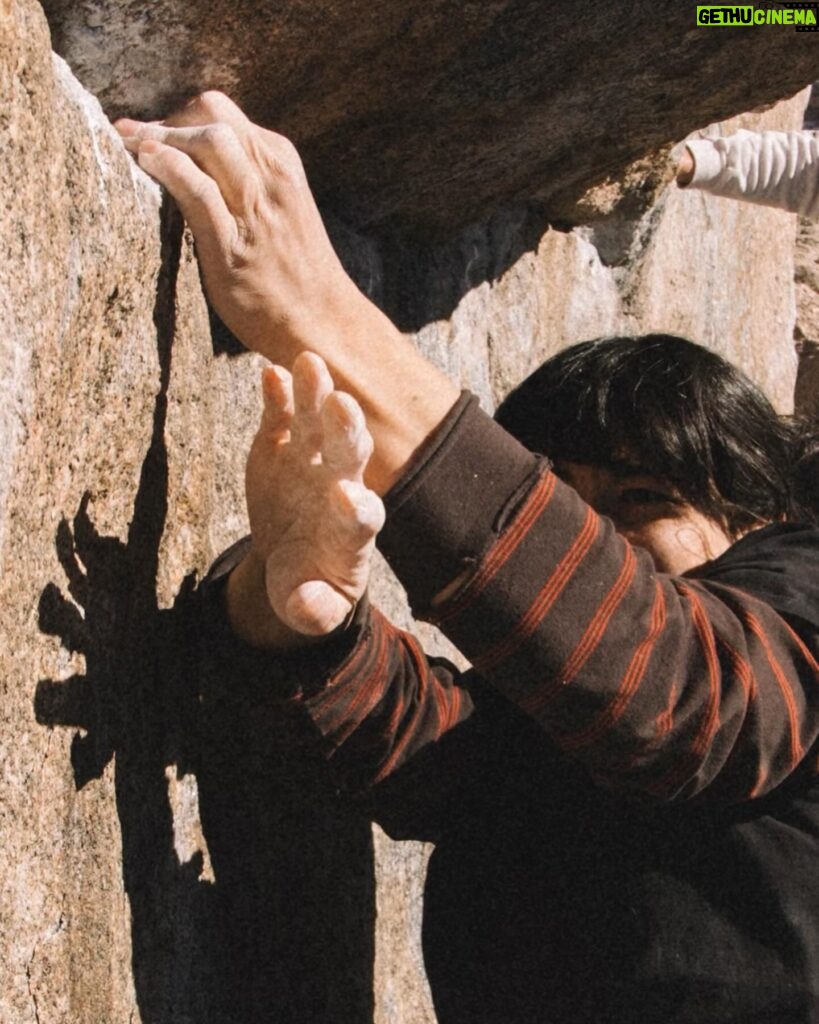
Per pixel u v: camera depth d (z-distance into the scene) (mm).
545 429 1081
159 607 964
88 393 813
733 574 947
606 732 827
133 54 961
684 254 2207
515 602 817
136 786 930
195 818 1027
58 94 751
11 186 682
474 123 1223
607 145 1385
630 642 821
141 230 855
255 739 1103
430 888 1078
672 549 1033
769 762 870
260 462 851
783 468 1108
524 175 1388
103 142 810
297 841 1159
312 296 881
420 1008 1378
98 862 868
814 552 978
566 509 834
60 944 809
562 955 974
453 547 822
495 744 1072
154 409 919
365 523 761
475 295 1589
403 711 1041
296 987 1151
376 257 1403
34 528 756
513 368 1685
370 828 1276
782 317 2779
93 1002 854
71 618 819
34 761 772
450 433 833
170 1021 976
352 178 1268
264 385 823
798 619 900
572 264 1823
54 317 738
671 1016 932
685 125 1357
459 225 1454
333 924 1207
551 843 998
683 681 834
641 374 1062
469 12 1047
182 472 988
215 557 1105
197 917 1021
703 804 919
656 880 945
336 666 982
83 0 900
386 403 847
